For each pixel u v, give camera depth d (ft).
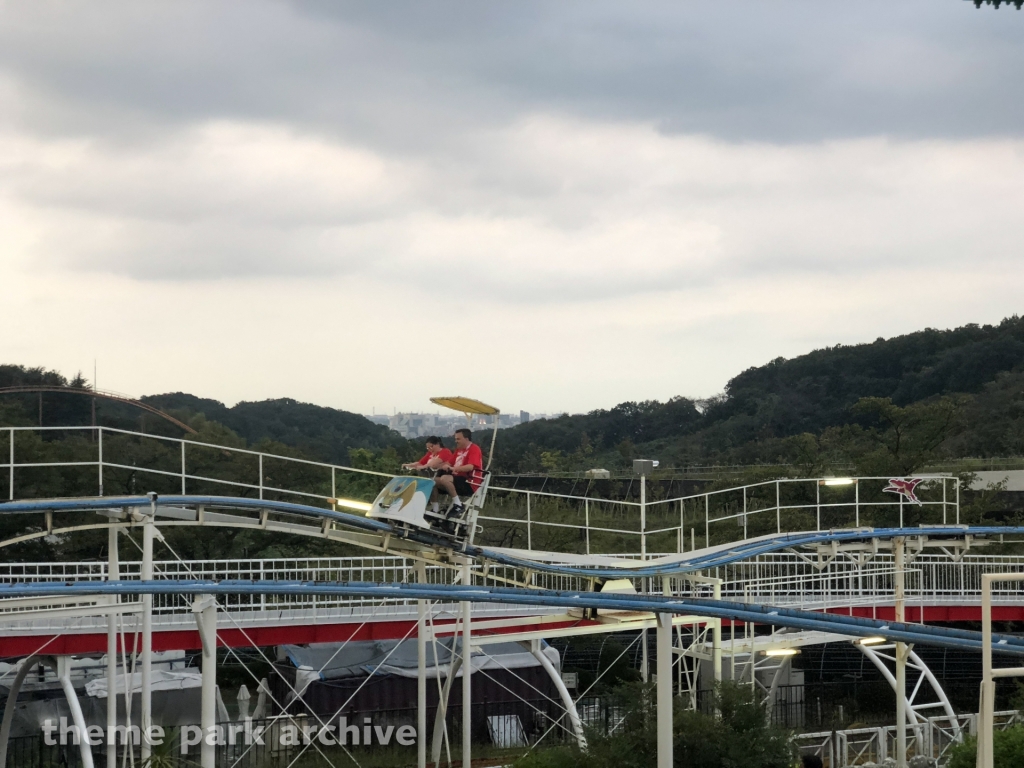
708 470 322.55
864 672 159.74
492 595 78.54
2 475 187.93
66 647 115.75
